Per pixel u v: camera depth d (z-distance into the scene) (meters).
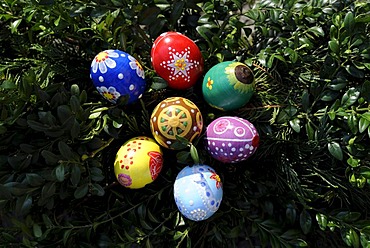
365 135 0.39
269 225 0.41
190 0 0.43
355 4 0.41
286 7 0.42
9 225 0.45
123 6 0.40
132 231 0.41
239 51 0.45
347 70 0.38
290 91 0.40
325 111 0.38
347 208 0.41
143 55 0.43
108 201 0.40
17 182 0.35
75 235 0.39
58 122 0.36
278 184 0.41
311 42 0.41
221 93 0.37
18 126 0.37
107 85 0.36
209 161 0.41
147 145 0.38
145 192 0.41
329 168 0.42
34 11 0.39
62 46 0.43
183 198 0.36
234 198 0.42
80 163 0.36
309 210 0.43
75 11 0.39
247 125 0.37
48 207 0.37
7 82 0.34
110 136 0.40
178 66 0.37
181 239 0.38
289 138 0.40
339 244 0.45
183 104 0.36
